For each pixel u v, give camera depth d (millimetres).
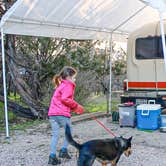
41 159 6469
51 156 6055
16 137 8445
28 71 12914
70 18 9281
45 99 13281
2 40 8188
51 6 8188
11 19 8078
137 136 8273
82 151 5094
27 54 13383
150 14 10758
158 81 9906
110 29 11328
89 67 14086
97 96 14859
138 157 6477
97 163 6023
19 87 11711
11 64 11703
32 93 12648
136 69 10281
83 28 10312
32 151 7062
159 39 9898
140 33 10227
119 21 10852
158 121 9086
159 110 9141
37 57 13461
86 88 13859
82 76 13672
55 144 6059
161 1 6738
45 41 13156
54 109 6000
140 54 10211
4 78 8422
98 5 9055
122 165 6000
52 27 9258
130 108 9391
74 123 10281
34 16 8391
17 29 8344
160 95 9828
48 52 13539
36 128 9625
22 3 7609
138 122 9219
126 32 12023
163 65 9820
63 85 5914
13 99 13180
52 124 6062
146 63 10094
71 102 5879
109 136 8344
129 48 10445
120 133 8672
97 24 10469
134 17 10812
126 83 10461
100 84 14859
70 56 13750
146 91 10094
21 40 13219
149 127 9031
